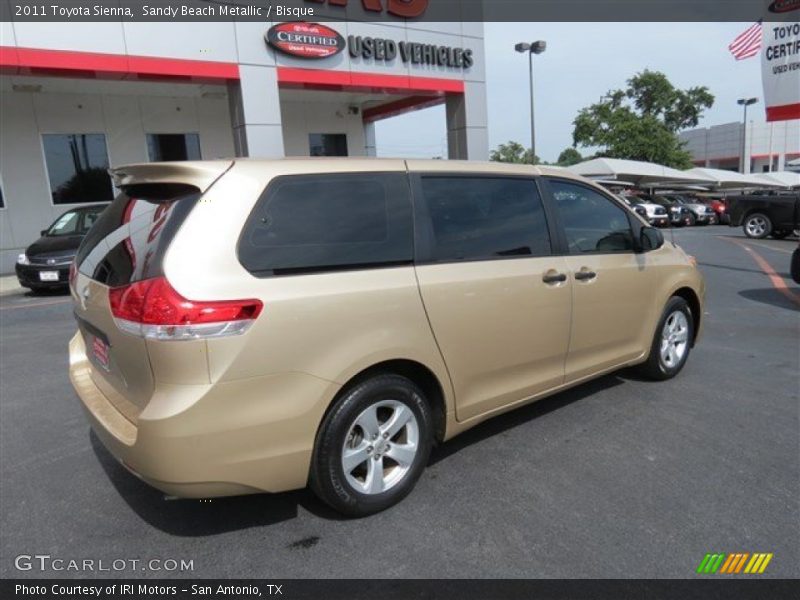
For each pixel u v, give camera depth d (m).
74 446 4.01
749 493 3.23
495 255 3.51
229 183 2.67
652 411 4.38
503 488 3.31
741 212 19.20
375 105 20.56
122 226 3.06
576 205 4.14
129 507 3.21
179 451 2.46
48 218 15.55
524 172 3.85
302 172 2.87
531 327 3.67
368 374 2.96
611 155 43.34
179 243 2.52
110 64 12.12
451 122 17.94
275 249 2.69
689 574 2.59
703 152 63.03
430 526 2.96
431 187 3.32
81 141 15.84
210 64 13.23
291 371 2.64
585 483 3.35
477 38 17.36
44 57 11.49
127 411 2.77
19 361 6.21
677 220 26.92
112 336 2.75
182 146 17.34
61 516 3.13
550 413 4.36
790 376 5.13
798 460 3.60
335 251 2.86
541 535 2.87
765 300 8.55
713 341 6.34
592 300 4.07
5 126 14.78
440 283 3.17
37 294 11.34
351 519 3.03
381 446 3.04
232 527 2.99
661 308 4.75
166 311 2.43
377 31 15.49
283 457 2.67
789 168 53.94
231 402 2.52
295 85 14.78
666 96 47.50
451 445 3.86
